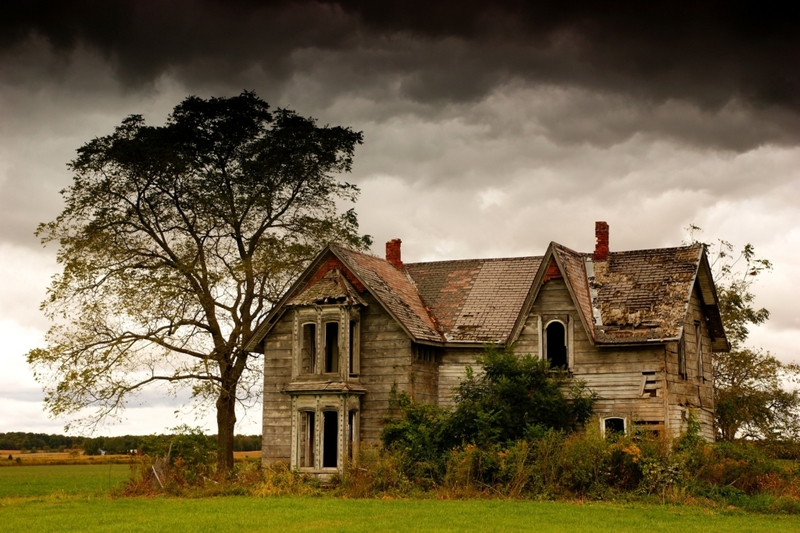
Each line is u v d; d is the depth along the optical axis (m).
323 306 40.00
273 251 44.41
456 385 40.97
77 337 42.34
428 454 36.09
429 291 44.69
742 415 49.62
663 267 39.78
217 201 44.09
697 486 31.84
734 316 53.03
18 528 26.97
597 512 28.77
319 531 25.00
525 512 28.73
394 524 26.27
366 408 40.16
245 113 44.97
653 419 36.34
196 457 40.97
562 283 38.59
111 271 43.44
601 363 37.50
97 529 26.30
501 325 41.28
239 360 44.50
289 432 41.59
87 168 43.41
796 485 32.25
